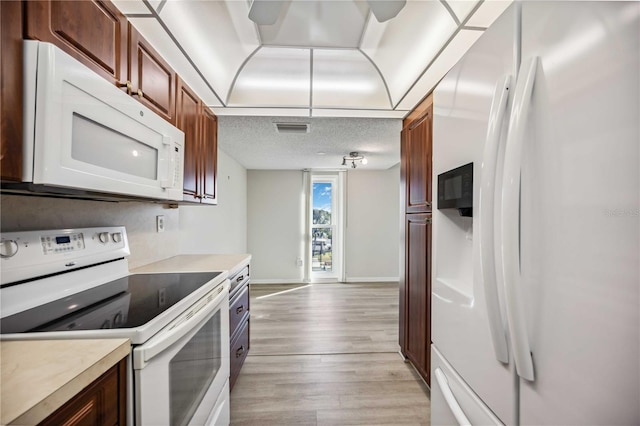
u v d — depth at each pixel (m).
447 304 1.01
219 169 3.59
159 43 1.49
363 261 5.22
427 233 1.89
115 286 1.27
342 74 2.16
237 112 2.35
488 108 0.77
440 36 1.54
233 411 1.75
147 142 1.21
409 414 1.74
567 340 0.52
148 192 1.21
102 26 1.02
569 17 0.52
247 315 2.30
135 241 1.74
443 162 1.06
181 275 1.50
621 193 0.44
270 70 2.12
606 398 0.46
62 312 0.93
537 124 0.58
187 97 1.74
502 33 0.71
